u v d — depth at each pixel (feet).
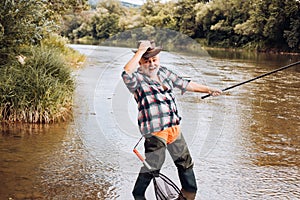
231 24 133.59
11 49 24.31
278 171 14.82
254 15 118.93
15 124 19.79
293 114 24.95
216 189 12.97
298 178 14.21
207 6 133.39
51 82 22.11
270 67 58.03
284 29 111.75
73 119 21.12
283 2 112.06
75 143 17.20
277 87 37.04
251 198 12.42
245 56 86.33
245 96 31.12
